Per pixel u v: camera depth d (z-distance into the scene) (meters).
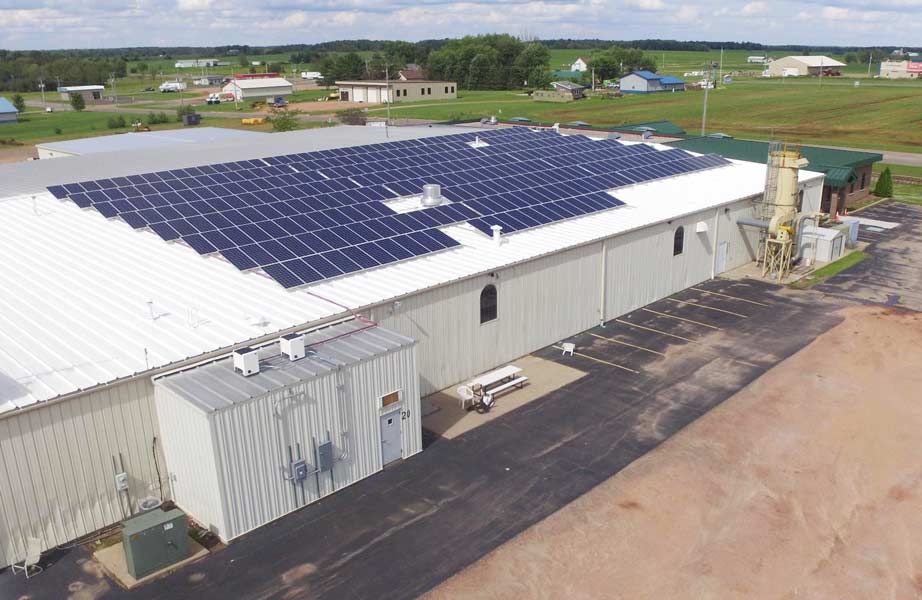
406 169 39.00
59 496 18.12
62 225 30.08
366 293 24.67
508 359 29.08
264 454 18.83
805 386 26.50
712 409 24.91
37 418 17.41
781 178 38.38
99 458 18.62
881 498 19.98
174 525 17.59
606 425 24.00
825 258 42.00
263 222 29.80
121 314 22.59
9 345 20.41
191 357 19.91
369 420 21.11
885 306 34.69
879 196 60.91
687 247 37.00
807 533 18.56
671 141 59.62
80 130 120.81
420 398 25.02
